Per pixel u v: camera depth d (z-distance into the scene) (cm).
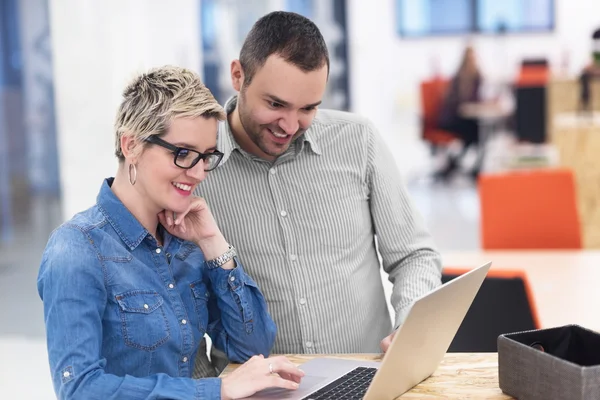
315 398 166
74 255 163
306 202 215
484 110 903
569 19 1041
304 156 216
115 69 595
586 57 1038
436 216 784
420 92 939
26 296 575
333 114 224
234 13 918
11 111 934
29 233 776
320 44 188
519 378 161
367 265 225
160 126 162
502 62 1059
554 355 168
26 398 391
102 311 165
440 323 165
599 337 161
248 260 214
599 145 598
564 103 746
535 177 375
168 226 181
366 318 221
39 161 937
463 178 966
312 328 214
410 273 221
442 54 1066
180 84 164
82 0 582
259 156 212
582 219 604
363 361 190
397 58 1074
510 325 267
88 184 601
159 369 173
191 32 868
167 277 178
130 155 167
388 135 1052
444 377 179
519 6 1052
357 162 221
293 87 185
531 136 911
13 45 928
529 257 354
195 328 186
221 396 162
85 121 594
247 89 192
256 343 195
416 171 1017
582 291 303
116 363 169
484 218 378
